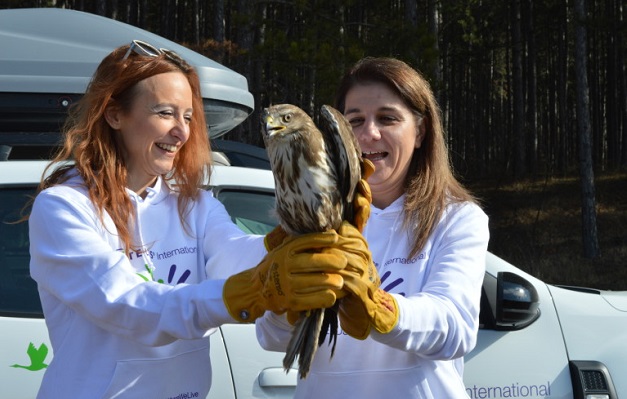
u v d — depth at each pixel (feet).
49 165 8.14
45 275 7.61
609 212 97.14
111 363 7.63
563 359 12.12
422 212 8.04
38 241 7.66
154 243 8.27
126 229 7.98
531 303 11.91
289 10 104.68
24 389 9.88
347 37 61.93
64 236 7.53
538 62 150.41
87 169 7.89
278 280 6.78
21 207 10.64
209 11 132.57
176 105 8.13
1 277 10.36
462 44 125.59
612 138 134.10
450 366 8.04
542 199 105.19
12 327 10.10
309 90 64.13
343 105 8.50
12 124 12.92
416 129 8.29
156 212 8.36
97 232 7.75
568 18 123.75
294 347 6.64
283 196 7.11
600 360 12.22
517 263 76.18
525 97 152.05
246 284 7.19
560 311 12.45
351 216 7.14
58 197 7.66
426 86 8.32
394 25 60.54
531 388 11.86
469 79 161.48
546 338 12.14
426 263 7.97
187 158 8.64
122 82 8.00
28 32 13.05
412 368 7.77
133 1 120.37
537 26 134.31
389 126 8.10
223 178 11.87
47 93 12.59
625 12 117.19
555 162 136.05
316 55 59.47
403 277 7.99
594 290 14.40
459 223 8.05
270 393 10.89
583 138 76.74
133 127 8.09
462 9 94.63
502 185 120.26
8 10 14.08
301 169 6.94
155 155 8.16
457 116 156.04
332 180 6.97
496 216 101.81
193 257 8.48
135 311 7.27
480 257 7.97
